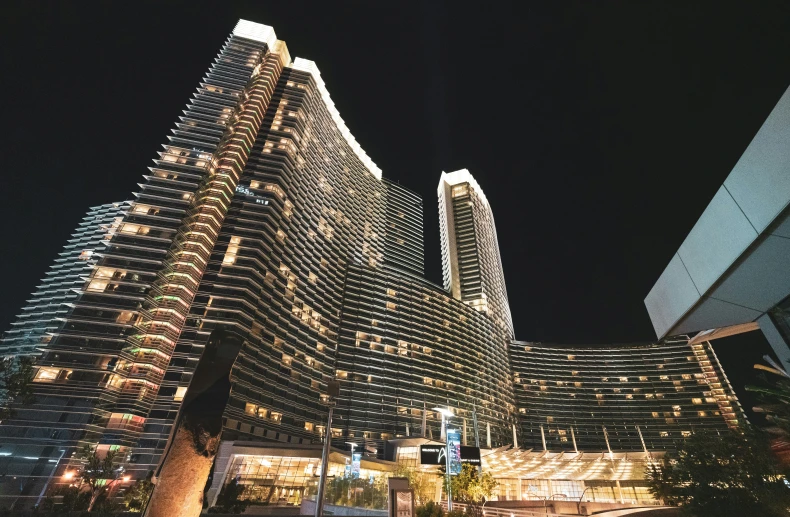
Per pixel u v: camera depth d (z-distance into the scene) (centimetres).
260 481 6059
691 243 1756
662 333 2200
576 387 15638
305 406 8581
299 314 9625
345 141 15375
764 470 1484
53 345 6625
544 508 8688
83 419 6072
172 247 8200
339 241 12494
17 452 5588
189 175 9256
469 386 12156
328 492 3941
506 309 18375
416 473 6981
